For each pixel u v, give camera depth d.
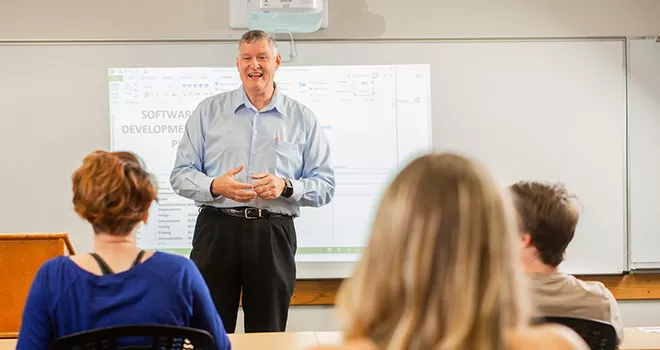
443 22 4.12
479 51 4.14
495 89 4.15
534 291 1.78
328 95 4.08
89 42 4.02
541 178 4.16
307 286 4.05
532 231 1.76
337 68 4.08
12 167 4.00
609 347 1.64
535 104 4.16
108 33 4.03
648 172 4.19
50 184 4.01
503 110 4.15
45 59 4.01
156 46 4.03
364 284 0.89
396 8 4.11
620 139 4.18
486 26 4.14
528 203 1.76
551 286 1.78
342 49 4.08
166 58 4.04
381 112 4.09
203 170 3.26
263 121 3.25
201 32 4.05
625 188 4.18
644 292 4.17
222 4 4.05
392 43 4.10
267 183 2.94
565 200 1.76
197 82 4.05
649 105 4.20
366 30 4.09
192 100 4.04
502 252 0.85
